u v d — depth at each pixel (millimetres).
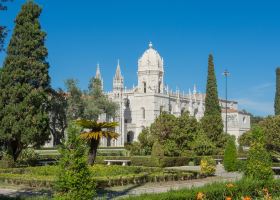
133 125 146125
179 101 154750
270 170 27531
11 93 49531
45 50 52469
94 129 41562
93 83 94562
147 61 153875
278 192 23594
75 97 83125
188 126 67500
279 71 101312
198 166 59344
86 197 18609
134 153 70875
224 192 20734
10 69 50656
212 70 90125
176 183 36656
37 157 55031
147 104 147500
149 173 39969
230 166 50469
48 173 37438
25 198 19422
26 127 48594
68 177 18438
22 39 51656
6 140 48812
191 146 67438
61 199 18172
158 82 154125
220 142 75062
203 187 20625
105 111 94062
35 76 51156
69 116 81312
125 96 152375
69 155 18859
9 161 47656
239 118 161000
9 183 33938
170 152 63531
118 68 141625
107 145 127875
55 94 62625
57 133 73125
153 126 68188
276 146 52844
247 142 83688
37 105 49844
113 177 34438
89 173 19125
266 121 55469
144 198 17406
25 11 52375
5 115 49031
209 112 88938
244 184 22109
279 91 100875
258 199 21625
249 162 27906
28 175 35875
